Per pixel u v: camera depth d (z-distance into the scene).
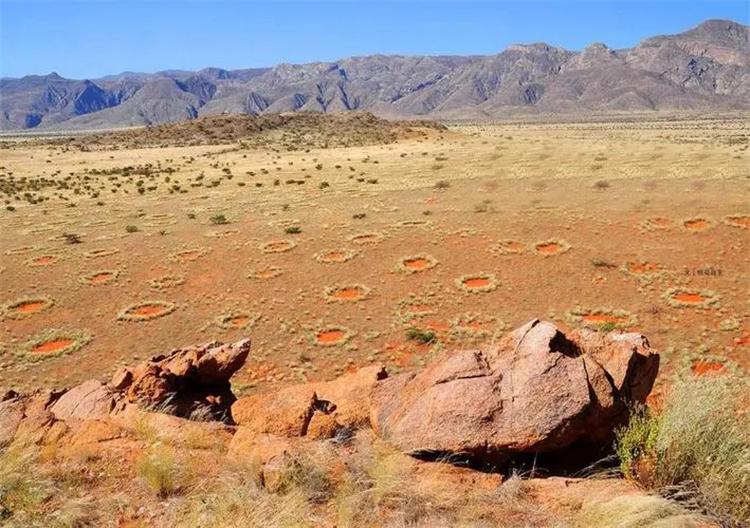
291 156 92.62
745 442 5.22
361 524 4.89
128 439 7.11
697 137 121.88
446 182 50.47
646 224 32.47
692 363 18.86
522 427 6.00
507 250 30.80
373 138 116.94
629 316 22.73
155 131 157.50
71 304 27.05
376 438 6.87
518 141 97.38
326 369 20.25
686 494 4.98
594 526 4.61
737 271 25.94
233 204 48.47
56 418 7.97
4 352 22.61
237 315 25.17
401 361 20.47
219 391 10.31
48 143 151.88
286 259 31.98
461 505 5.14
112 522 5.20
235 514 5.06
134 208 49.47
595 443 6.30
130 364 21.11
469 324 23.28
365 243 33.75
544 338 6.86
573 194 41.69
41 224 44.03
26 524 5.09
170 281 29.52
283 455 6.00
